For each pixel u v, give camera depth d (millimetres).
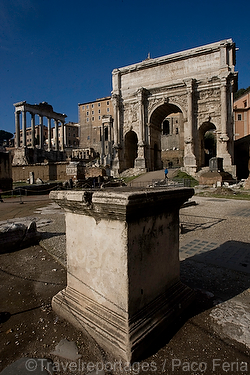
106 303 2895
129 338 2514
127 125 39844
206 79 32906
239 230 7961
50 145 69625
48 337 2908
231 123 31797
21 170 45250
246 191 20641
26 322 3232
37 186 25219
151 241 2994
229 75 31125
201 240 6914
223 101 31391
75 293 3344
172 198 3145
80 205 2986
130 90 39062
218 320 3139
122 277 2666
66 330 3033
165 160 59219
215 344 2715
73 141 104438
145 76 37844
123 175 38625
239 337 2812
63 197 3229
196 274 4621
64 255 5812
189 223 9242
